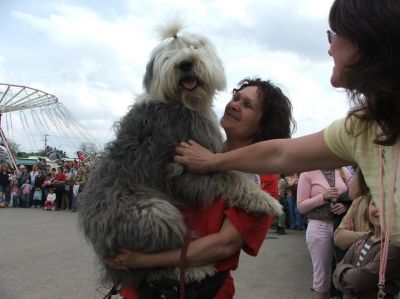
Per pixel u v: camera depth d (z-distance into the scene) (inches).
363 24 57.5
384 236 61.4
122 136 100.2
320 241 202.1
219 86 105.3
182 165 92.4
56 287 244.1
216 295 90.5
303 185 209.2
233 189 92.5
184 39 107.8
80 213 97.3
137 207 87.5
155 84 102.7
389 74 57.0
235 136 107.9
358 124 65.1
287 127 108.6
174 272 88.9
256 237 92.1
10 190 899.4
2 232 476.1
